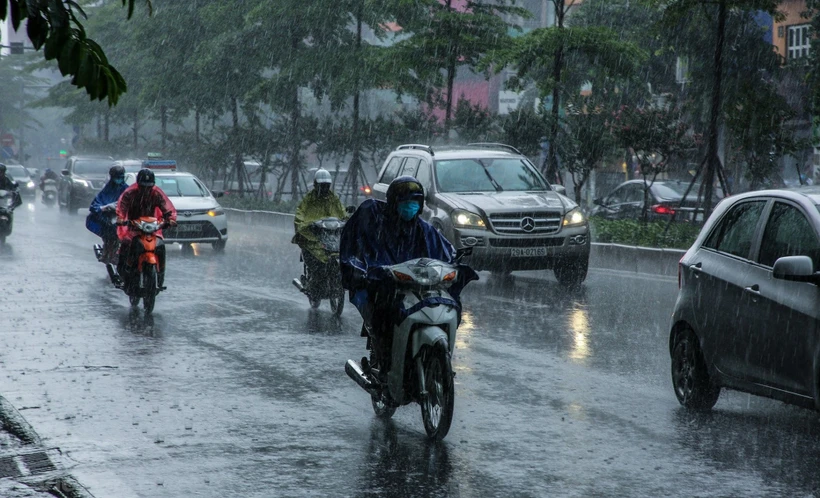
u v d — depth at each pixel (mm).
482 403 9008
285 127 40062
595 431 7988
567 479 6715
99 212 16578
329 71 35719
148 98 49312
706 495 6352
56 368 10539
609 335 12727
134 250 14484
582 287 18000
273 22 37406
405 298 7469
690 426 8148
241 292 17219
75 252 24344
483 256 17641
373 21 35219
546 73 28859
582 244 17969
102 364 10773
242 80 41875
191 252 25656
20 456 7305
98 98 5246
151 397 9219
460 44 30172
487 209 17750
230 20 40438
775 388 7691
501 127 30469
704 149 27078
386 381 7875
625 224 24406
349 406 8891
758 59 29625
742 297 8070
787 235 7977
